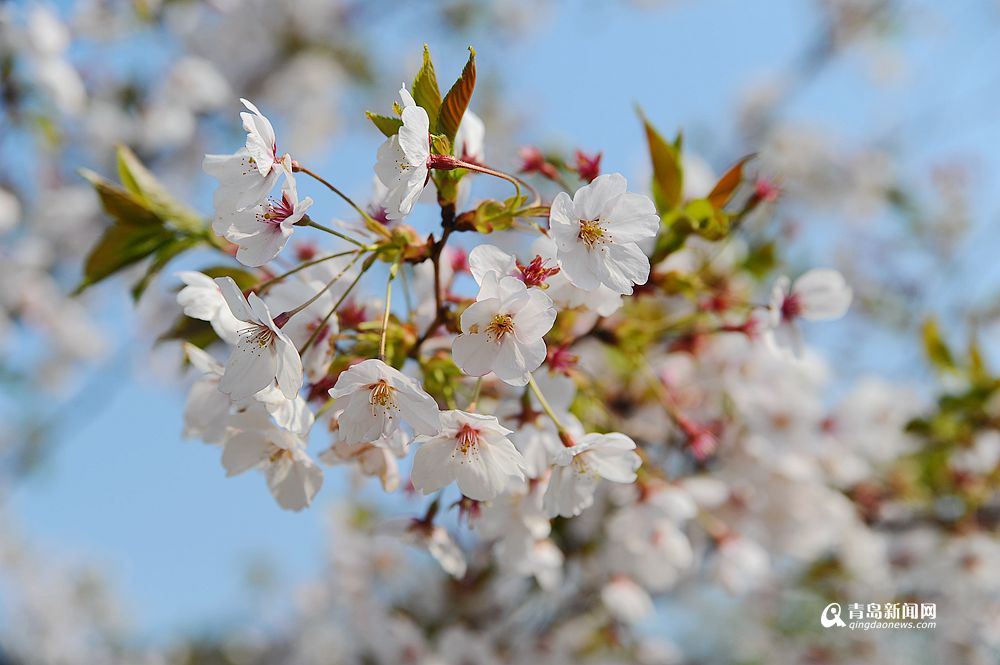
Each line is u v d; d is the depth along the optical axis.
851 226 1.56
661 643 0.88
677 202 0.57
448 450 0.48
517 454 0.47
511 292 0.46
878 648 0.92
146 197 0.58
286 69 1.43
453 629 0.79
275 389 0.47
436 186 0.48
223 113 1.37
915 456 0.83
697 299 0.61
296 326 0.49
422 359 0.52
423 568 0.87
